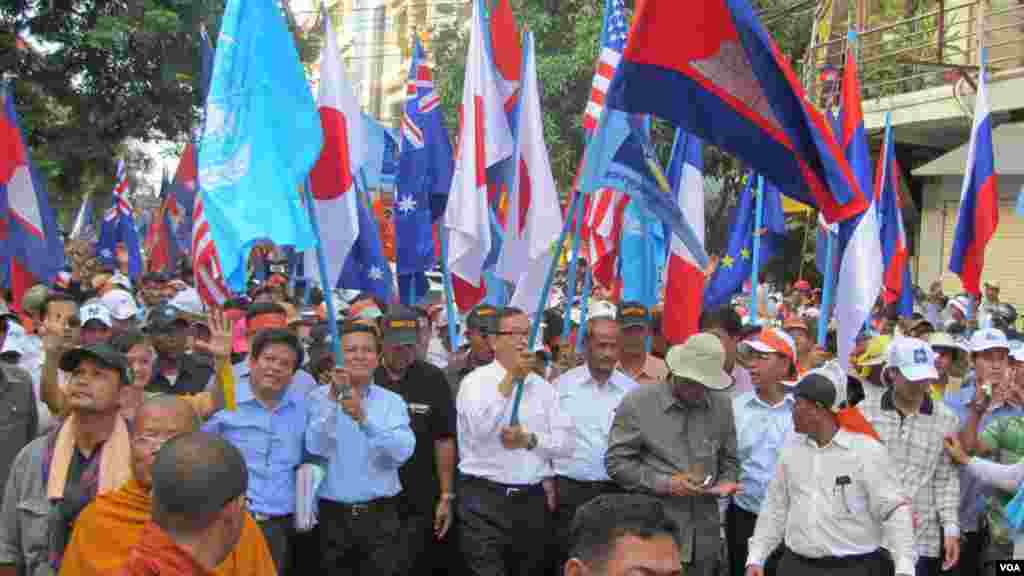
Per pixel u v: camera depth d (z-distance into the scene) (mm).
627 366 7234
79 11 22500
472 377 6574
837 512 5508
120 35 21688
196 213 7227
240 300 7656
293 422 5859
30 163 10766
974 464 6102
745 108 6102
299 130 6172
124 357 4926
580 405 6789
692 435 6023
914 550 5398
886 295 10469
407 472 6703
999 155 16719
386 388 6809
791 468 5691
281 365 5648
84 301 11516
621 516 2426
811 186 6176
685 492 5754
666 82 6117
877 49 20750
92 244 19500
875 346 7000
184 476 2961
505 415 6383
